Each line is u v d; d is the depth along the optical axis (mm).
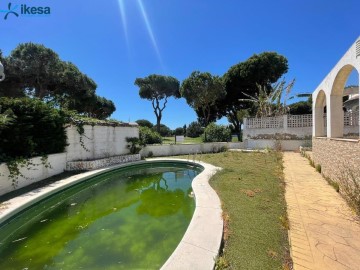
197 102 24969
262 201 5000
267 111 18812
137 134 14609
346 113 13992
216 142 17516
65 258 3449
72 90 21438
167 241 3910
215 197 5324
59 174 8469
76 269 3166
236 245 3137
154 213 5418
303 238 3357
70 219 5082
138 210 5664
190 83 24328
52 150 8562
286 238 3361
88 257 3459
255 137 18031
